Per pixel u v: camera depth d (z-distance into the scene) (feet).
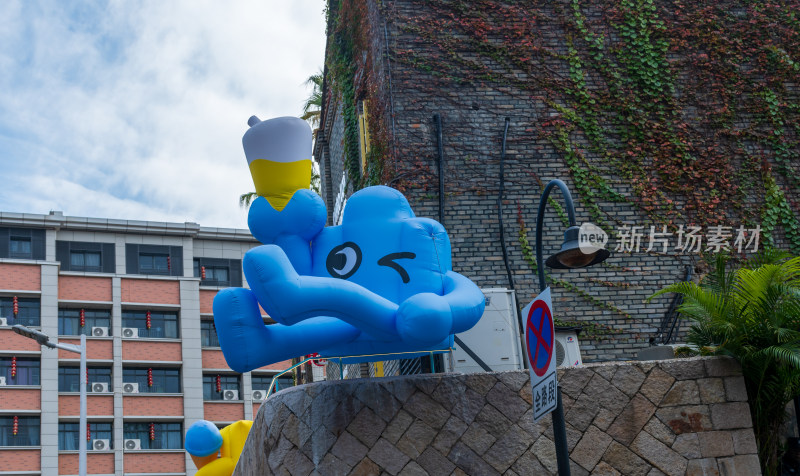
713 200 46.93
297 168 29.37
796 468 30.76
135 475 145.89
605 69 48.14
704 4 49.80
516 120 46.73
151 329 157.17
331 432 28.68
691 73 48.75
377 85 47.29
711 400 29.96
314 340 28.12
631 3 49.29
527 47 47.85
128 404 149.38
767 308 30.48
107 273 155.84
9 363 143.95
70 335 150.10
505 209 45.34
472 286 29.50
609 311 44.73
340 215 61.16
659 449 29.30
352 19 53.21
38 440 141.59
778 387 30.40
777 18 50.11
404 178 44.73
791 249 46.73
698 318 32.24
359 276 29.53
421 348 29.40
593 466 28.94
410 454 28.40
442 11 47.67
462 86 46.75
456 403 29.04
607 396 29.71
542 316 23.82
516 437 28.91
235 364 26.94
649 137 47.39
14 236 151.84
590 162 46.68
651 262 45.70
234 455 41.09
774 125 48.49
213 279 166.09
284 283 25.17
